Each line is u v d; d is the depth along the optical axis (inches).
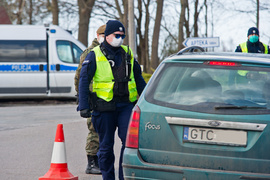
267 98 258.1
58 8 1790.1
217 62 273.4
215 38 1063.0
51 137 612.7
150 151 264.2
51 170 370.3
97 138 410.3
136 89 364.2
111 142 343.9
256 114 251.4
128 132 271.6
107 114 336.8
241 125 250.8
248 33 596.1
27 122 770.2
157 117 264.2
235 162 250.8
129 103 343.9
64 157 373.1
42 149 532.4
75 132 655.1
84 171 423.2
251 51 595.5
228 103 259.0
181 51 297.7
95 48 342.0
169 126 261.6
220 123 253.1
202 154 255.1
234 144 251.9
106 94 334.6
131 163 265.9
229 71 270.7
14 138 606.2
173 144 260.1
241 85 265.0
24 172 421.1
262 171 248.4
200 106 259.9
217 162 253.0
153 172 261.3
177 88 270.8
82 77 333.7
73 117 840.9
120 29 336.8
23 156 493.4
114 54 340.5
